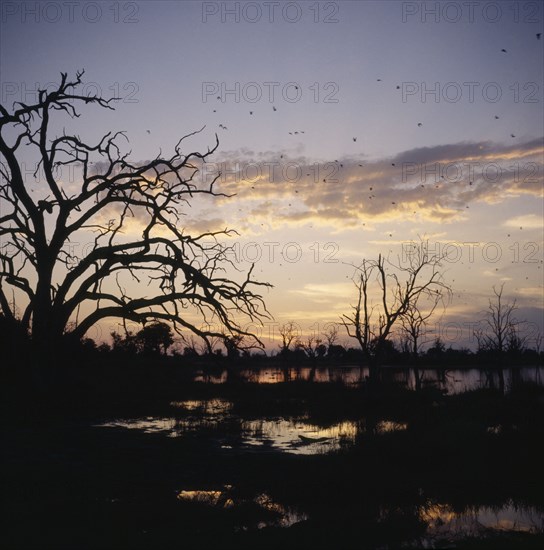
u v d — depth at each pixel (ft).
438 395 130.41
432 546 32.48
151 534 32.68
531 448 58.44
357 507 40.70
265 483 47.06
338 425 87.25
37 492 40.50
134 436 70.85
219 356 125.08
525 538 33.88
